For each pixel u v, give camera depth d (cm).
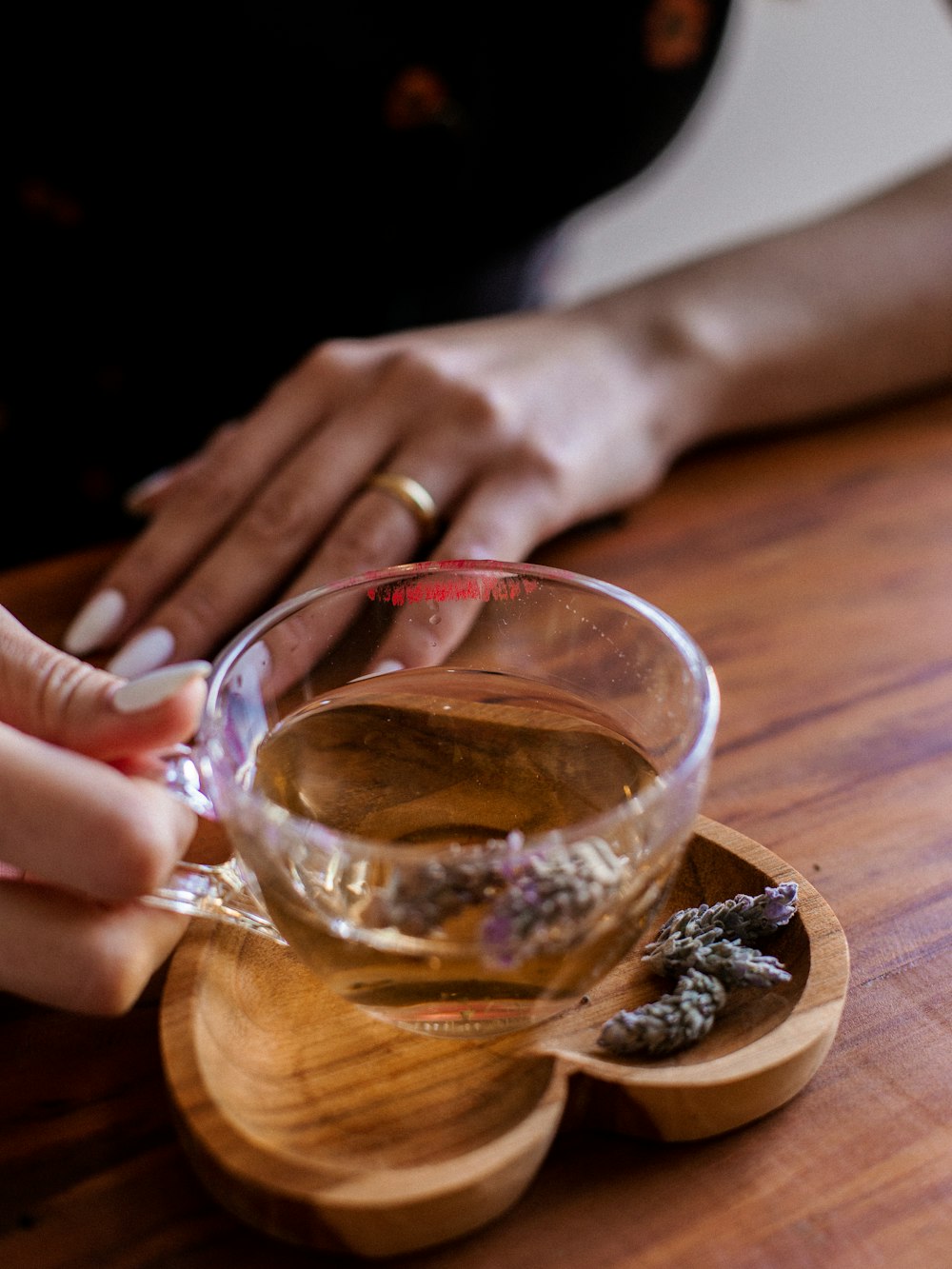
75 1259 33
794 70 129
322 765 38
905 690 47
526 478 53
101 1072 37
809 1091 36
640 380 59
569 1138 35
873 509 56
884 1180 34
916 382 64
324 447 54
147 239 73
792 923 38
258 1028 37
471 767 39
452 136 72
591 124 74
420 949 34
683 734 35
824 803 43
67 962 36
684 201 134
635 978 38
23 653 37
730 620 51
